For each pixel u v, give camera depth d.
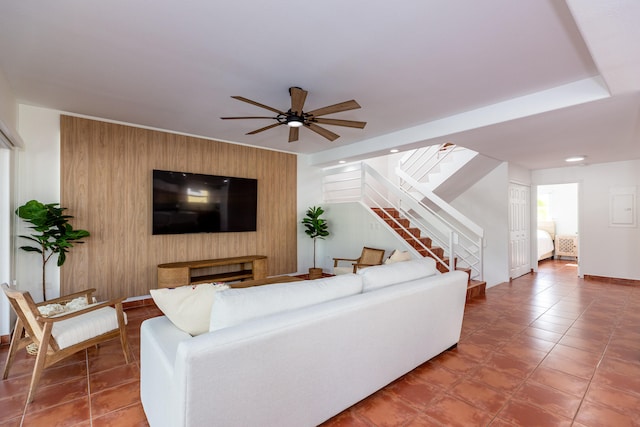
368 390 2.01
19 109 3.37
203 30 2.04
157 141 4.31
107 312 2.63
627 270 5.49
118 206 3.99
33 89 2.99
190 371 1.27
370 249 5.10
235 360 1.39
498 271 5.84
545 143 4.24
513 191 6.05
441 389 2.18
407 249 4.92
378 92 3.01
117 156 3.99
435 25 1.97
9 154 3.01
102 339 2.46
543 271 6.79
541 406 1.98
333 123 3.09
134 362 2.62
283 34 2.08
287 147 5.47
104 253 3.90
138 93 3.09
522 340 3.02
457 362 2.58
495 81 2.76
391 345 2.14
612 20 1.49
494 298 4.55
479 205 6.13
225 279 4.60
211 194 4.73
